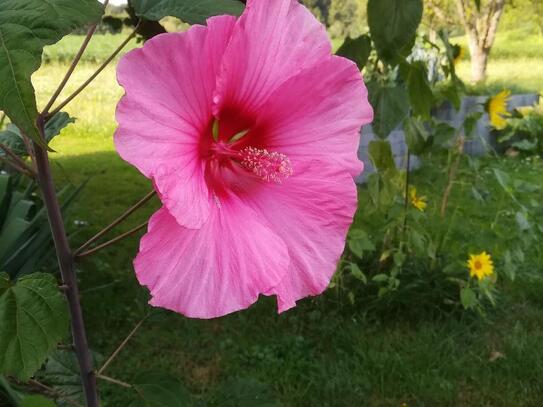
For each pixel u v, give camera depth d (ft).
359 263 14.78
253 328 13.42
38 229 11.10
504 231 18.44
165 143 3.26
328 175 3.94
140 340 12.94
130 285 15.01
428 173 22.54
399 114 6.37
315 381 11.60
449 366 11.98
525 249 16.35
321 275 3.93
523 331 13.17
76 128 25.41
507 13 55.42
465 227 18.74
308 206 3.97
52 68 18.17
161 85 3.23
